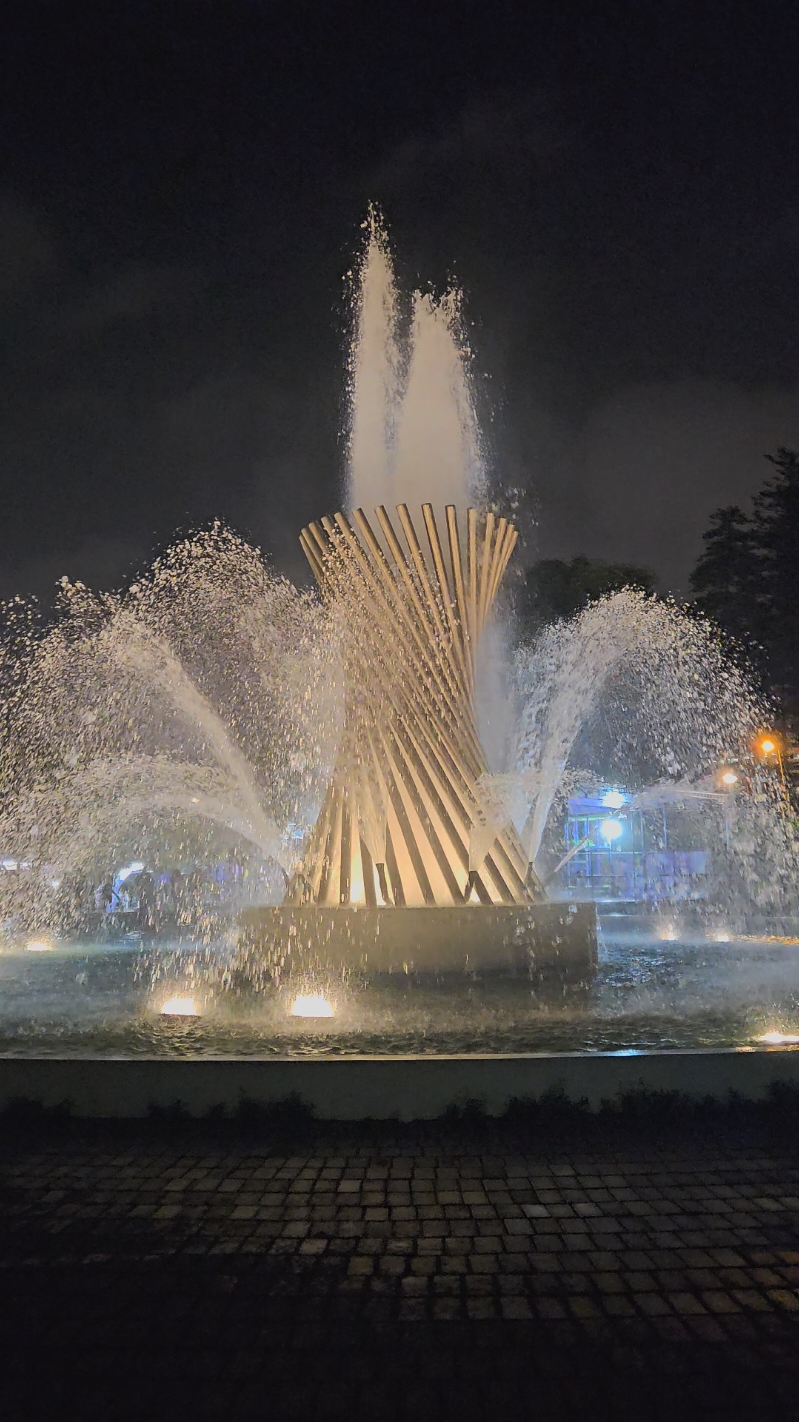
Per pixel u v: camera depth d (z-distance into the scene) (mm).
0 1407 2820
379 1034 6910
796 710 25750
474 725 9938
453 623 9797
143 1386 2918
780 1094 5344
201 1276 3588
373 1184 4469
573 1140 5043
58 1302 3404
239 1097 5242
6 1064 5324
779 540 26281
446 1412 2793
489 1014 7625
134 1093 5258
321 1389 2902
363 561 9695
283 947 8750
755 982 9484
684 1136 5105
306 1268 3650
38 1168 4668
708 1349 3107
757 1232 3979
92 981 10219
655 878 24766
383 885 9164
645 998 8477
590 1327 3240
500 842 9562
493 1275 3605
